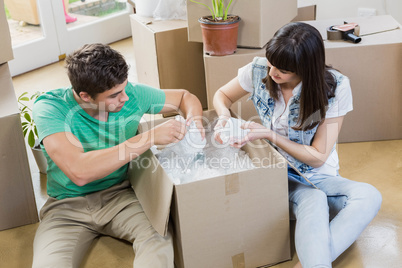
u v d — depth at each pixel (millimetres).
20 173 1894
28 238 1934
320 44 1533
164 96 1861
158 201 1580
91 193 1794
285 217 1651
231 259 1657
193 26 2324
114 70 1522
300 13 2746
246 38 2236
